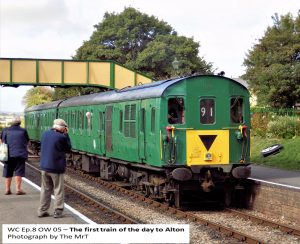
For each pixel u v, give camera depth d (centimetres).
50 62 3197
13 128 1379
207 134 1449
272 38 4497
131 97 1655
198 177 1447
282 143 2566
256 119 3072
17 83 3147
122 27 5906
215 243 1092
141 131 1566
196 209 1516
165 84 1461
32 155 3572
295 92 3881
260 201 1467
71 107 2527
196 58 5575
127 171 1791
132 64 5422
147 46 5572
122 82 3256
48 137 1062
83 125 2292
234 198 1581
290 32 4475
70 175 2341
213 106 1463
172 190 1457
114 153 1841
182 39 5584
